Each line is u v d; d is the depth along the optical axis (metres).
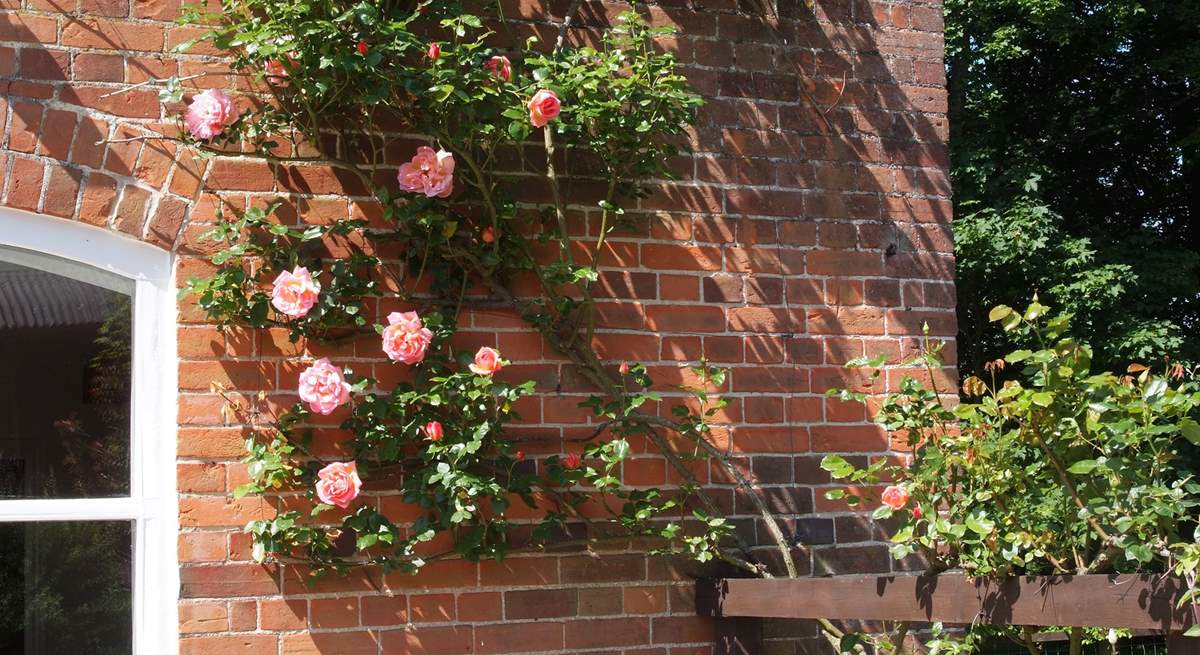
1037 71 14.16
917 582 3.16
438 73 3.63
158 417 3.60
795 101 4.36
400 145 3.87
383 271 3.79
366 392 3.72
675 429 3.91
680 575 4.00
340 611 3.63
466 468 3.76
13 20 3.52
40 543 3.50
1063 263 12.41
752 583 3.76
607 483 3.74
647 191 4.11
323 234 3.67
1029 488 3.19
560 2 4.12
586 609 3.88
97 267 3.59
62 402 3.55
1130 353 12.30
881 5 4.53
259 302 3.59
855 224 4.35
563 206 3.92
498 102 3.79
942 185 4.50
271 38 3.57
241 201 3.69
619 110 3.88
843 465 3.36
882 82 4.48
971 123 13.34
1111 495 2.81
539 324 3.88
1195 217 14.42
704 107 4.23
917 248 4.42
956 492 3.21
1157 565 3.10
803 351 4.22
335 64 3.49
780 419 4.16
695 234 4.16
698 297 4.13
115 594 3.52
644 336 4.05
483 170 3.91
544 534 3.79
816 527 4.15
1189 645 2.40
